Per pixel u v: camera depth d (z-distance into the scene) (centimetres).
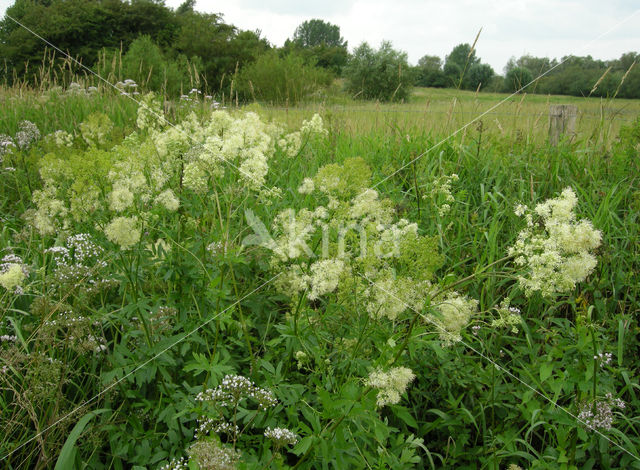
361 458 238
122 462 261
